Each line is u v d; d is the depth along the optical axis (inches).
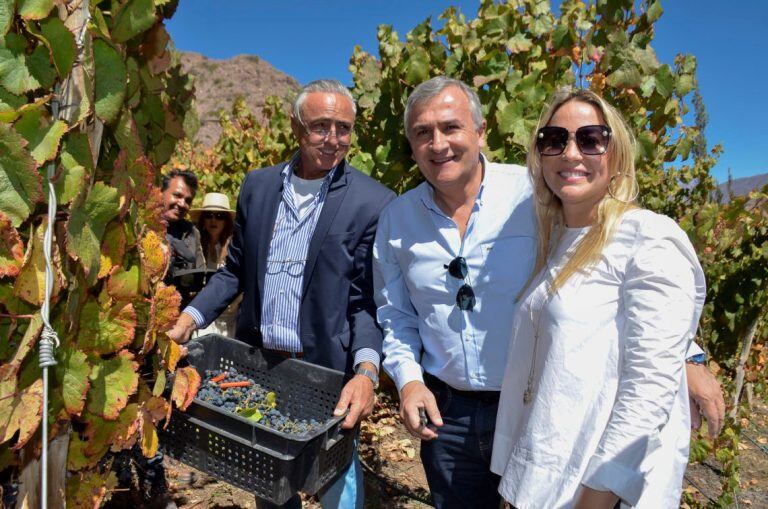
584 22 137.4
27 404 47.1
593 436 57.8
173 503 125.5
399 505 138.4
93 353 55.7
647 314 54.3
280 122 263.9
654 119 143.1
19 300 49.6
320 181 98.9
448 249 80.7
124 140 56.4
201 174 370.9
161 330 63.4
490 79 140.0
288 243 98.5
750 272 215.2
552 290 62.4
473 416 83.8
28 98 49.0
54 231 49.3
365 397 83.6
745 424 230.5
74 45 47.3
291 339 98.8
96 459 59.5
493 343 79.7
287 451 71.6
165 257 62.4
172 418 79.3
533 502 60.0
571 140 61.5
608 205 60.8
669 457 58.6
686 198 338.6
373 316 96.7
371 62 172.9
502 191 79.9
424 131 77.4
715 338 228.7
